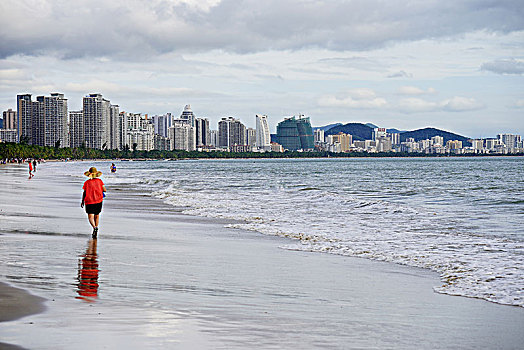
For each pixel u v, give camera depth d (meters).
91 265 10.37
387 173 91.50
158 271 10.12
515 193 36.78
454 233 16.59
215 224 19.27
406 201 30.56
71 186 45.12
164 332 6.14
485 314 7.55
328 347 5.91
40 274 9.17
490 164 166.00
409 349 5.93
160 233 16.41
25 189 39.50
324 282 9.73
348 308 7.80
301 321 6.98
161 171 106.25
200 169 127.75
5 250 11.66
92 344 5.57
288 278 10.02
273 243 14.77
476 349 5.98
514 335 6.53
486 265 11.22
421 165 162.25
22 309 6.81
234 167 153.12
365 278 10.15
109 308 7.08
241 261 11.75
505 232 16.92
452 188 43.81
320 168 136.62
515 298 8.47
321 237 15.84
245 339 6.05
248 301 8.02
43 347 5.40
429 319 7.25
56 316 6.55
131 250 12.62
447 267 11.19
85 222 18.67
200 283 9.22
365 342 6.14
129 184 51.34
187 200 30.22
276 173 94.44
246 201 29.31
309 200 29.27
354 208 24.81
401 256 12.54
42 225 17.08
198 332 6.22
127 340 5.76
